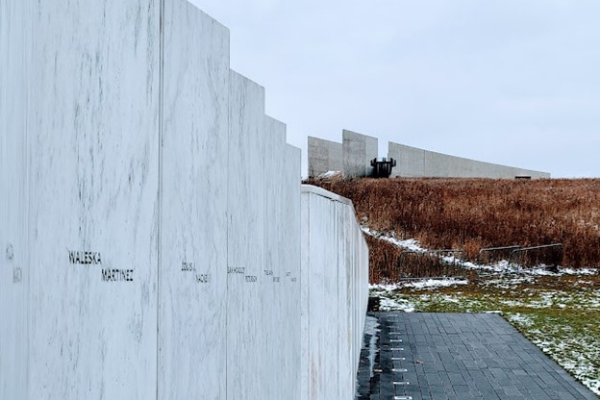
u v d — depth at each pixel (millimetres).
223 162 2459
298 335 4504
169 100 1924
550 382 11703
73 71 1396
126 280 1613
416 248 30234
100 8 1512
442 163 50625
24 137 1102
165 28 1901
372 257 27844
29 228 1163
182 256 2012
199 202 2180
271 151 3521
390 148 46562
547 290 25578
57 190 1328
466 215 33094
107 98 1541
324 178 41625
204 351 2203
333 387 6176
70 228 1375
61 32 1354
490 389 11094
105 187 1523
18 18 1056
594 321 19203
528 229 31062
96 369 1456
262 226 3270
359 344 12703
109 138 1547
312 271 4977
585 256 29406
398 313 20844
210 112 2305
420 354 14055
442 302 23266
